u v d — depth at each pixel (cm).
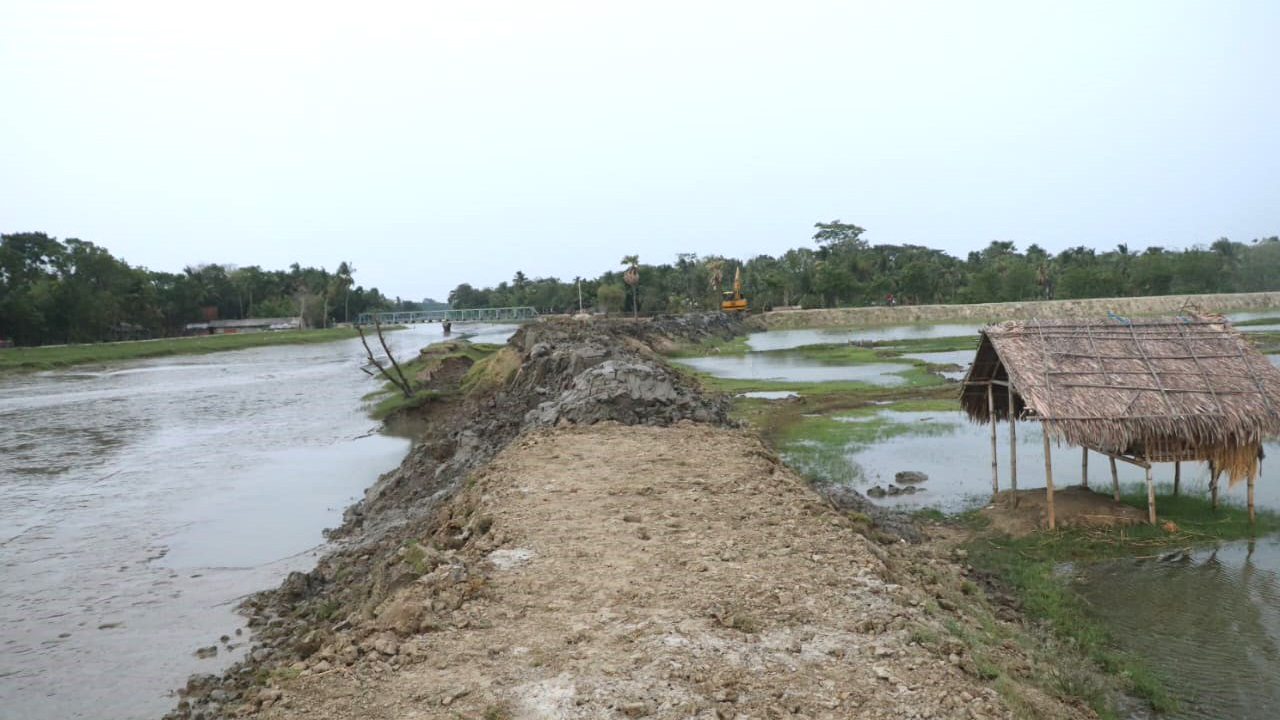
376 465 2617
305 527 1889
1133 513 1507
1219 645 980
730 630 768
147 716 969
